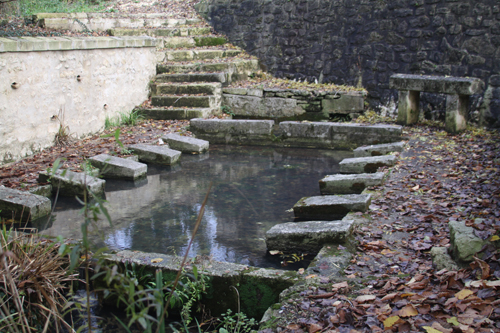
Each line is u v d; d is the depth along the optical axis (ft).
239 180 17.51
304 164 19.94
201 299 9.16
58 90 21.22
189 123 25.67
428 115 25.53
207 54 32.68
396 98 26.76
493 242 8.25
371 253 9.72
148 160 20.16
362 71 28.30
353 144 22.59
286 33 32.14
